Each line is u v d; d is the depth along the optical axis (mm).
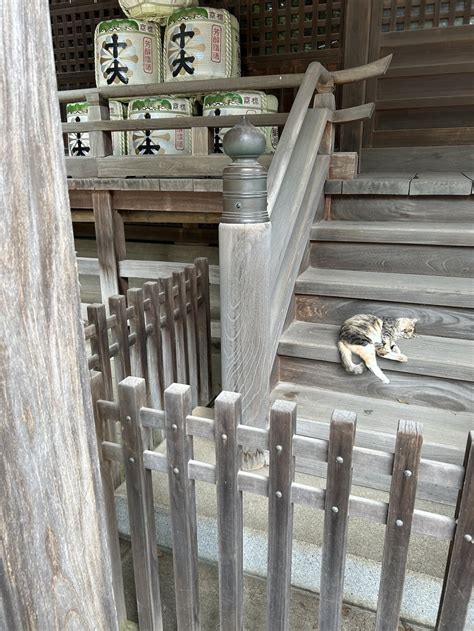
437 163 3557
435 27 3369
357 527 1551
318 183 2383
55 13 4594
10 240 513
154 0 3205
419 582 1385
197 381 2395
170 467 1151
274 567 1127
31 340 553
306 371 2057
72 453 641
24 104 508
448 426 1766
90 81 4656
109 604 777
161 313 2064
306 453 1009
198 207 2857
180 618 1301
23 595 598
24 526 583
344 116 2562
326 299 2188
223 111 3123
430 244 2156
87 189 3004
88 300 4051
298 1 3848
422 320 2059
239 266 1473
